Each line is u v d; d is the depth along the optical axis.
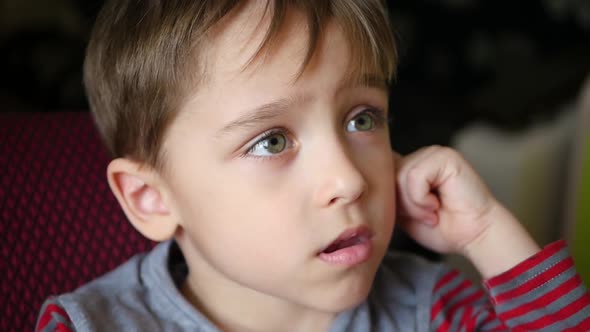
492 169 1.61
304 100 0.68
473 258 0.85
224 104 0.69
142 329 0.78
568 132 1.76
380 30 0.76
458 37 2.33
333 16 0.70
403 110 1.85
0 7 1.96
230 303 0.81
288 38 0.68
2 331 0.87
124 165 0.80
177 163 0.75
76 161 0.98
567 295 0.79
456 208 0.84
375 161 0.74
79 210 0.95
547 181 1.70
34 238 0.92
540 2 2.28
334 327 0.81
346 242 0.72
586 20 2.24
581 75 1.93
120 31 0.79
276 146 0.70
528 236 0.83
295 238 0.70
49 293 0.90
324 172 0.69
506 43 2.30
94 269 0.93
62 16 2.04
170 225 0.80
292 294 0.73
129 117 0.79
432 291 0.89
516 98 1.82
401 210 0.85
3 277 0.89
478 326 0.88
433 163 0.84
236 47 0.68
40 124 1.00
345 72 0.70
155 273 0.83
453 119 1.83
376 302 0.87
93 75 0.86
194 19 0.71
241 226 0.72
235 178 0.71
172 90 0.73
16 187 0.93
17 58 1.95
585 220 1.43
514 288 0.80
